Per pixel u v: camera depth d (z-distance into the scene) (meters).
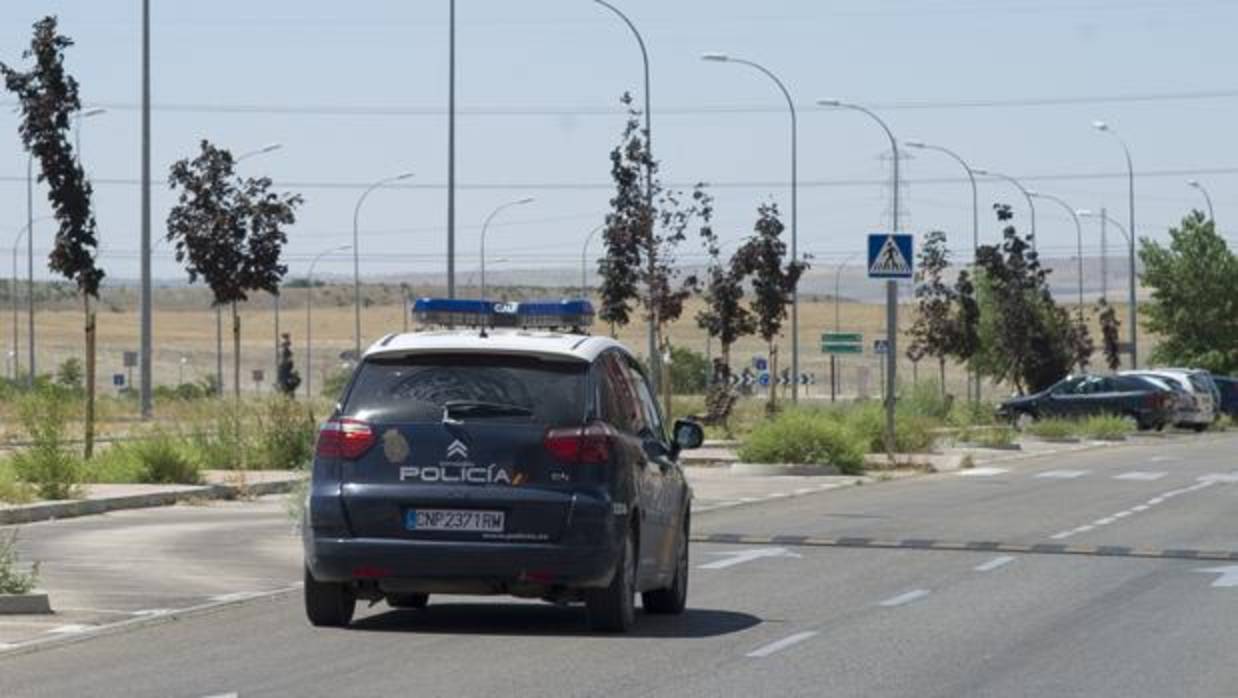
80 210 71.00
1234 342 178.25
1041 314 154.12
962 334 151.75
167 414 107.38
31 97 71.00
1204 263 178.38
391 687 23.31
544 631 28.84
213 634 28.30
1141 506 57.97
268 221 104.25
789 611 31.62
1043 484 69.50
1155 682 24.17
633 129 105.75
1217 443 112.44
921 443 90.69
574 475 27.64
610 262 106.44
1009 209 152.50
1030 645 27.55
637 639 27.89
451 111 100.69
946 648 27.16
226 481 63.06
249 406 78.12
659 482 30.03
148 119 104.19
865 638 28.16
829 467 75.38
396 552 27.55
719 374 125.44
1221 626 29.84
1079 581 36.59
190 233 103.44
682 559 31.59
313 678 24.05
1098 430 118.06
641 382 31.31
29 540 44.50
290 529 47.69
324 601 28.83
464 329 29.69
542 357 28.16
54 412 61.38
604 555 27.58
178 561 39.66
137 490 58.22
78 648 26.86
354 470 27.84
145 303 104.81
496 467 27.61
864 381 135.50
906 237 77.06
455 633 28.55
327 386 146.50
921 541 45.22
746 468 75.19
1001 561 40.59
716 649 26.88
